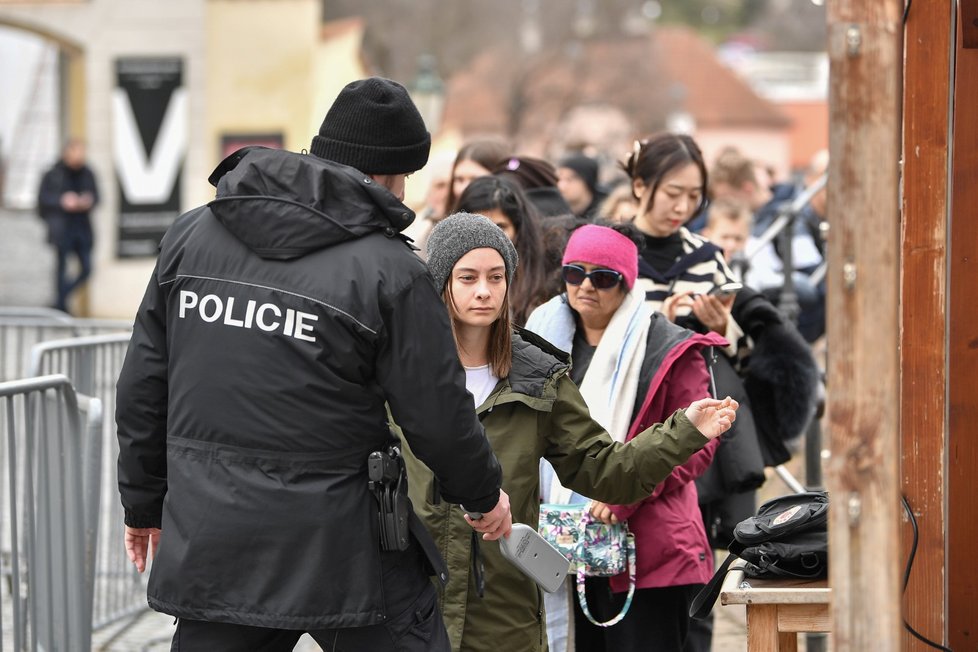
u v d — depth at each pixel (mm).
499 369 9281
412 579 8055
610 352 10594
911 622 9273
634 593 10648
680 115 130875
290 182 7738
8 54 55875
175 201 49656
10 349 23953
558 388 9328
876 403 6105
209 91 48969
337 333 7629
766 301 12742
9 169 56094
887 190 6047
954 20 9250
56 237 47188
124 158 49656
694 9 186500
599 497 9281
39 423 11820
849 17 6035
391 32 103125
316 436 7676
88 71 49719
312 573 7605
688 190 12508
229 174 7898
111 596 15977
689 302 12125
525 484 9227
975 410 9336
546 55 120438
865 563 6172
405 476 7926
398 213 7809
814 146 166375
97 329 23234
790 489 17844
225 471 7711
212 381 7758
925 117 9109
